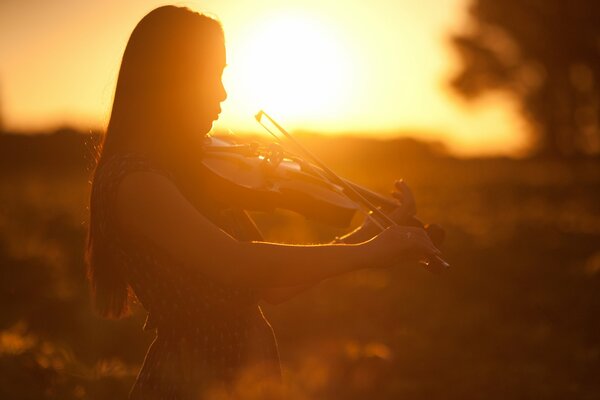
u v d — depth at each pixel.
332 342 8.41
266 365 2.66
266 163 3.05
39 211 19.20
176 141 2.52
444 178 39.00
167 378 2.55
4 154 42.97
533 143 65.50
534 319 9.80
